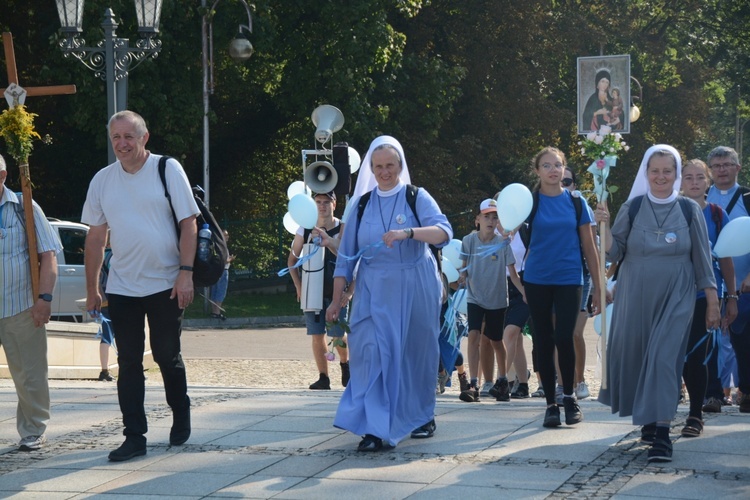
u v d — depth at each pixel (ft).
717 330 32.22
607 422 32.40
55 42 102.89
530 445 28.96
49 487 25.73
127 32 105.29
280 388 49.78
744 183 276.00
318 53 118.62
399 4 119.65
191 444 30.04
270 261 133.08
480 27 142.51
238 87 130.82
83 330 59.11
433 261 30.19
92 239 28.96
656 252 28.04
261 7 111.55
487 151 147.54
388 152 29.45
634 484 24.49
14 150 29.94
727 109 253.44
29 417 30.04
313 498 24.00
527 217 32.63
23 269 29.81
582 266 32.50
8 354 29.99
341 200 127.24
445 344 45.16
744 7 185.06
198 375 64.80
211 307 104.37
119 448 28.48
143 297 28.53
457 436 30.37
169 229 28.50
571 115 147.43
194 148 113.70
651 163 28.43
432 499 23.63
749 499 23.08
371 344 28.91
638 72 166.50
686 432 29.60
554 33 152.56
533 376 60.39
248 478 25.98
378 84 123.54
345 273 29.81
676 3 179.83
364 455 28.07
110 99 61.16
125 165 28.30
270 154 143.84
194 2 110.01
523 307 44.04
